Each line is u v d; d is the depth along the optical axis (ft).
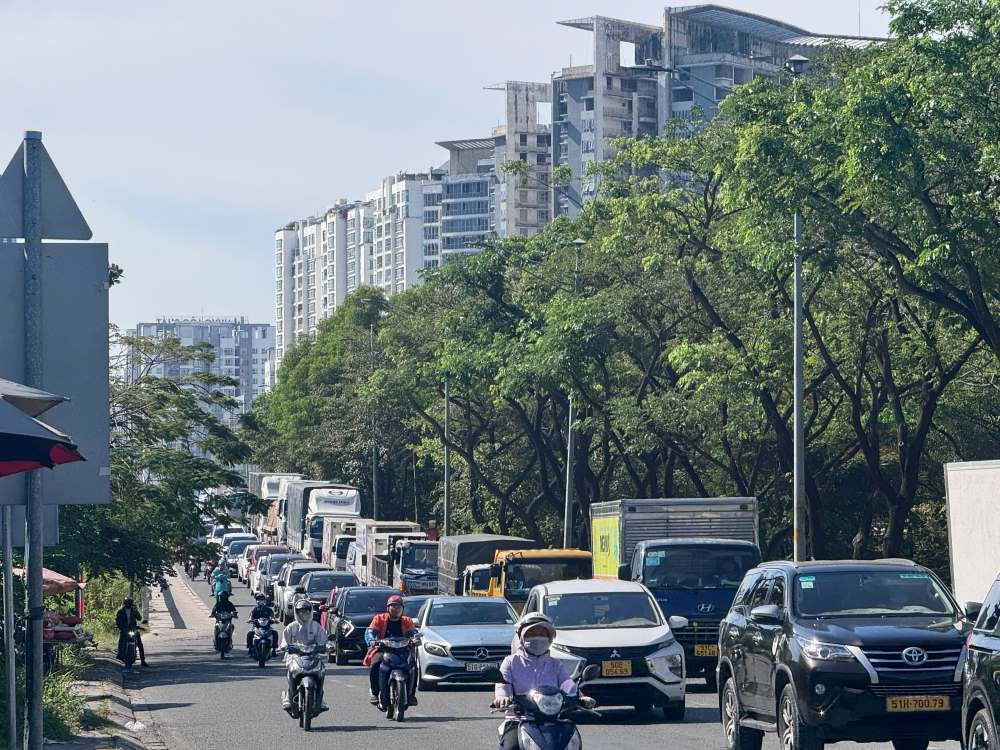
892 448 448.24
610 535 278.46
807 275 326.24
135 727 170.91
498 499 576.61
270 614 302.04
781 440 346.33
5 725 126.93
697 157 363.35
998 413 384.27
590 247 417.69
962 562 222.07
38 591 80.89
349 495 652.89
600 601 179.73
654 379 415.23
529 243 469.57
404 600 310.65
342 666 301.84
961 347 326.65
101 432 82.64
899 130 234.58
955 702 113.80
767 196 267.18
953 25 239.91
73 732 157.48
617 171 431.02
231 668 295.28
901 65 247.70
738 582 218.79
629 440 424.05
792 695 117.19
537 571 288.30
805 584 125.39
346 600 316.60
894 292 292.20
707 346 347.77
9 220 82.94
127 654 301.43
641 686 166.61
